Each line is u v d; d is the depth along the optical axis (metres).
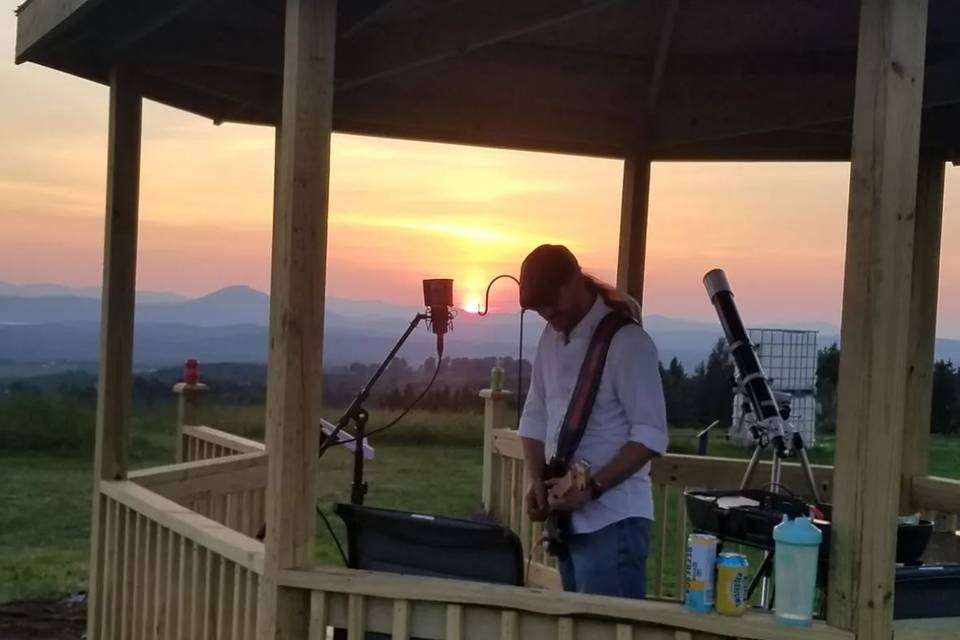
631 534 2.54
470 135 4.58
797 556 2.11
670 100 4.57
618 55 4.39
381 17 3.46
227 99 4.22
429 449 12.02
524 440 2.82
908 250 2.05
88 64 3.91
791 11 3.69
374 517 2.50
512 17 3.15
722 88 4.39
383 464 10.67
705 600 2.18
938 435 10.55
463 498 8.65
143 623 3.47
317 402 2.54
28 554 6.77
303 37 2.48
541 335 2.85
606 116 4.64
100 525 3.80
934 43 3.66
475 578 2.44
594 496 2.49
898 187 2.04
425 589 2.37
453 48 3.34
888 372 2.04
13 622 5.26
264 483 4.45
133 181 3.79
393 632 2.42
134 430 12.55
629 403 2.53
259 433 11.98
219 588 3.02
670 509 7.02
